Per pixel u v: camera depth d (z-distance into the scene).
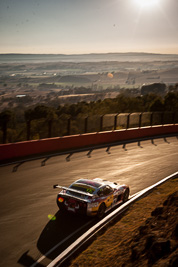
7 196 11.55
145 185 13.76
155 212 8.48
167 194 11.68
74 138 21.56
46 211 10.38
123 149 21.77
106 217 9.70
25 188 12.52
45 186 12.90
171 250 5.83
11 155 17.58
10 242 8.20
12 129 23.66
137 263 6.15
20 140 23.17
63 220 9.74
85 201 9.34
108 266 6.58
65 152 19.75
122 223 9.34
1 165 15.84
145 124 34.75
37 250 7.85
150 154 20.42
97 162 17.59
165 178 14.55
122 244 7.47
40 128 24.89
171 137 28.52
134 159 18.73
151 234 6.80
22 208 10.52
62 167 16.09
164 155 20.30
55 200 11.40
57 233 8.85
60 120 26.61
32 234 8.71
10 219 9.61
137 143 24.48
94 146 22.25
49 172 15.02
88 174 15.02
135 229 8.22
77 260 7.21
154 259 5.87
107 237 8.36
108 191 10.41
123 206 10.73
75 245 7.98
